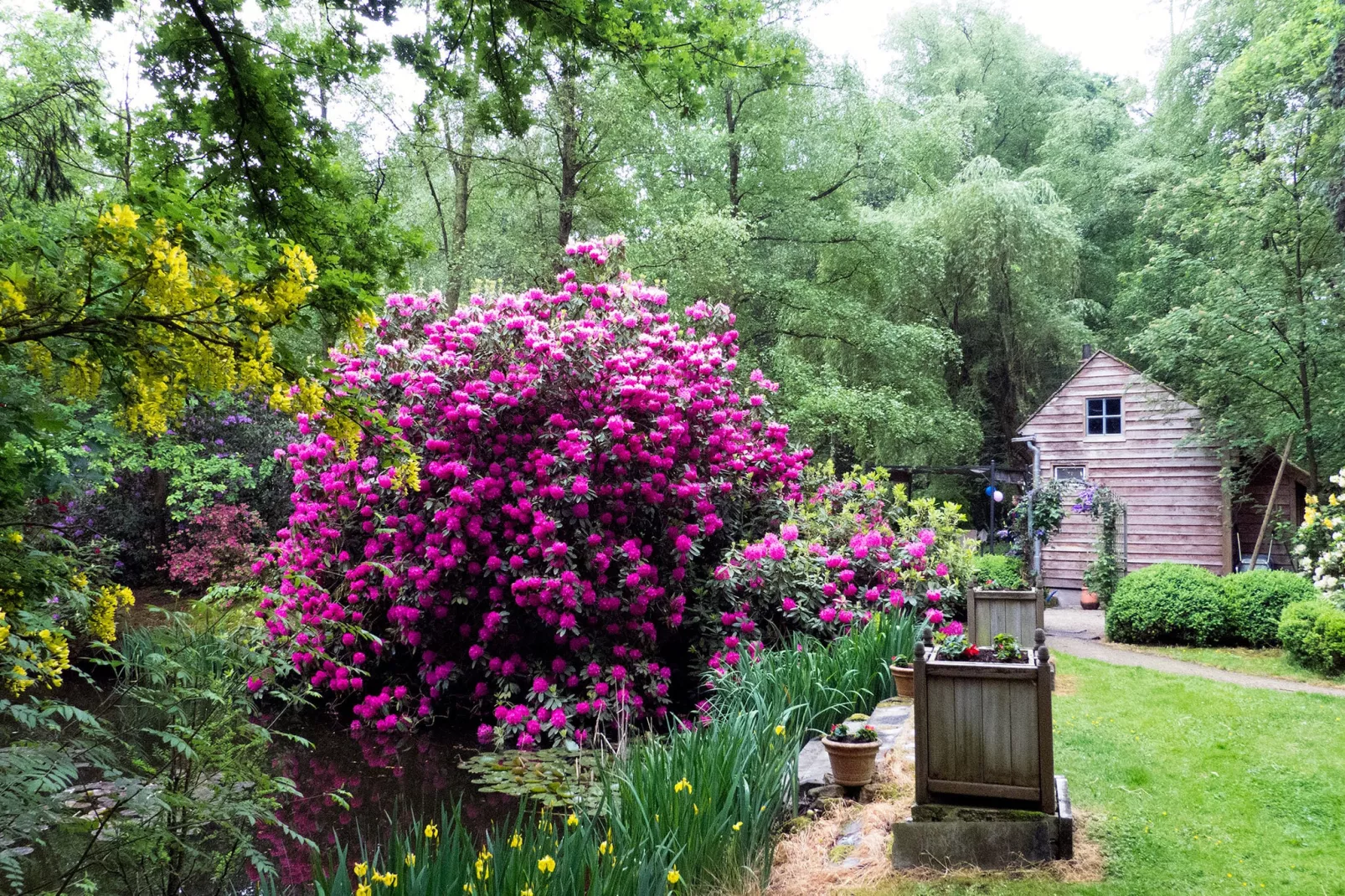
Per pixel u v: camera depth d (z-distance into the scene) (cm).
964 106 2622
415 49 458
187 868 323
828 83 1905
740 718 478
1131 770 471
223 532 1080
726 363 818
